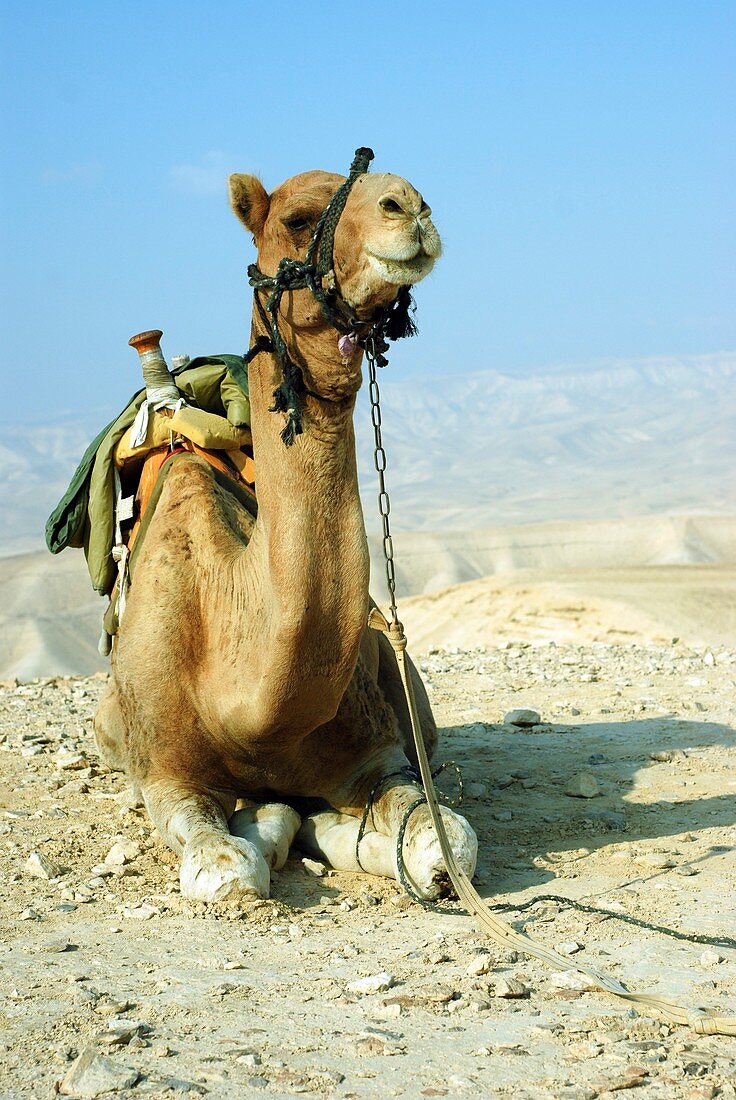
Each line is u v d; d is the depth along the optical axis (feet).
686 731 32.01
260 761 20.36
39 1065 12.85
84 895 19.33
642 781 26.71
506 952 16.10
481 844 22.08
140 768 21.89
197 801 20.66
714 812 23.81
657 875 19.79
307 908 18.63
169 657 20.59
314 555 17.81
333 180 17.87
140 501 24.09
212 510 21.88
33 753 30.86
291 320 17.52
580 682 41.57
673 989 14.64
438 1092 11.96
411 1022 13.80
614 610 141.59
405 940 16.85
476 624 151.84
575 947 16.16
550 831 22.89
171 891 19.51
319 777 21.24
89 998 14.65
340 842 20.51
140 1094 12.04
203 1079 12.40
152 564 21.45
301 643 17.93
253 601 19.10
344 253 16.81
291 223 17.61
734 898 18.35
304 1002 14.51
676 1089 11.91
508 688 40.50
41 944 16.93
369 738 21.45
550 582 167.12
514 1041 13.19
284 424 17.95
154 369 24.80
